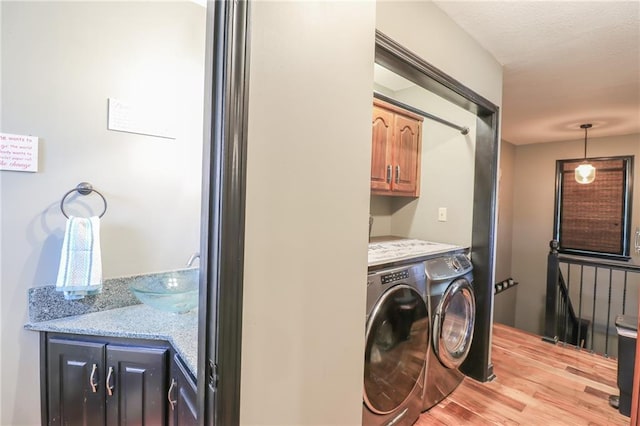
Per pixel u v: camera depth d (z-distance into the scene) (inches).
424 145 106.3
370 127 39.5
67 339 51.3
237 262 26.8
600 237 183.6
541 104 126.4
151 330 50.2
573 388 86.7
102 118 57.7
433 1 62.9
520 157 214.1
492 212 89.0
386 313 59.9
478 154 91.0
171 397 47.4
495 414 75.2
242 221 27.0
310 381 33.6
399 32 56.2
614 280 177.3
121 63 59.2
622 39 75.4
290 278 31.2
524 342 118.3
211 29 27.3
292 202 31.1
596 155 185.5
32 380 52.2
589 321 184.2
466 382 89.4
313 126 32.7
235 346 26.9
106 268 59.1
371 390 58.0
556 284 120.0
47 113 52.6
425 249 82.2
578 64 89.7
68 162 54.7
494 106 86.3
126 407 49.7
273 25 28.9
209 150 27.4
